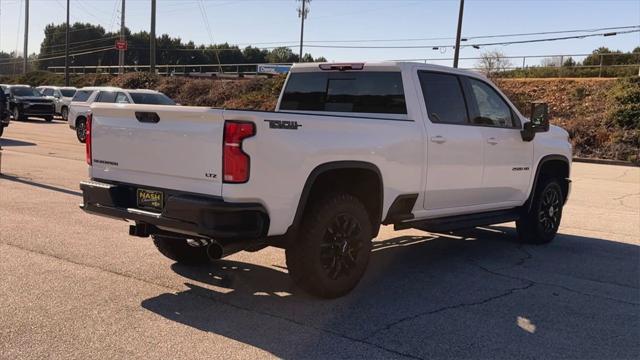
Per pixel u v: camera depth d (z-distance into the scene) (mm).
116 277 5664
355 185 5613
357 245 5309
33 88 33812
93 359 3867
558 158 8062
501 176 7066
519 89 34031
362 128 5289
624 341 4527
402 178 5734
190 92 42281
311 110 6820
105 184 5297
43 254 6324
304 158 4797
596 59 42531
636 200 12375
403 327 4652
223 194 4473
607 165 21516
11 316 4559
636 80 28484
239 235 4516
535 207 7789
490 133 6828
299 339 4340
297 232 4977
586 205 11570
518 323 4840
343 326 4629
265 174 4562
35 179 11516
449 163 6266
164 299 5109
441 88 6387
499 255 7246
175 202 4602
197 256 6207
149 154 4945
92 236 7207
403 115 6055
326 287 5109
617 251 7641
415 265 6645
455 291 5668
